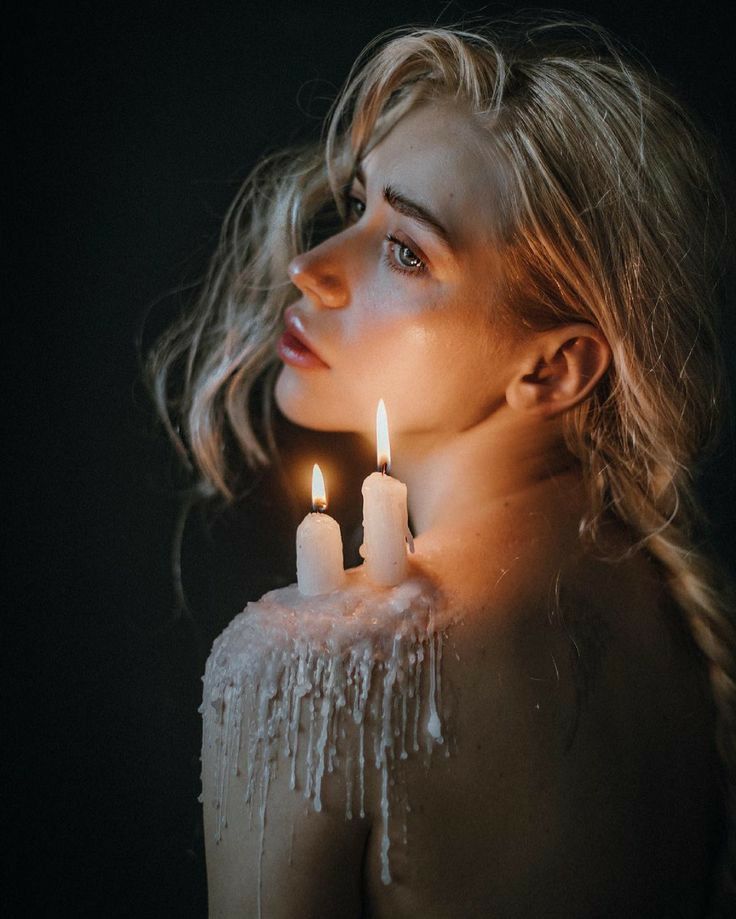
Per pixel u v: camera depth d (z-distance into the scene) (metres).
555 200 0.70
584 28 0.97
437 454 0.76
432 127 0.71
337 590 0.66
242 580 1.32
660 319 0.74
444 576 0.67
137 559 1.32
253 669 0.64
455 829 0.63
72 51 1.24
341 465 1.28
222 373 1.14
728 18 1.16
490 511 0.72
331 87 1.24
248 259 1.08
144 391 1.28
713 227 0.78
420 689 0.63
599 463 0.77
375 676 0.63
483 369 0.73
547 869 0.63
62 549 1.31
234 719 0.65
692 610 0.77
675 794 0.68
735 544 1.17
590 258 0.71
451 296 0.71
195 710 1.35
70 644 1.32
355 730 0.63
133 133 1.26
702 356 0.77
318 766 0.63
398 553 0.66
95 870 1.33
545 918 0.63
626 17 1.16
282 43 1.24
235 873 0.65
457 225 0.70
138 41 1.24
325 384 0.75
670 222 0.73
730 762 0.74
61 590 1.32
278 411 1.24
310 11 1.22
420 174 0.70
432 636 0.64
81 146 1.26
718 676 0.75
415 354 0.72
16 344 1.28
